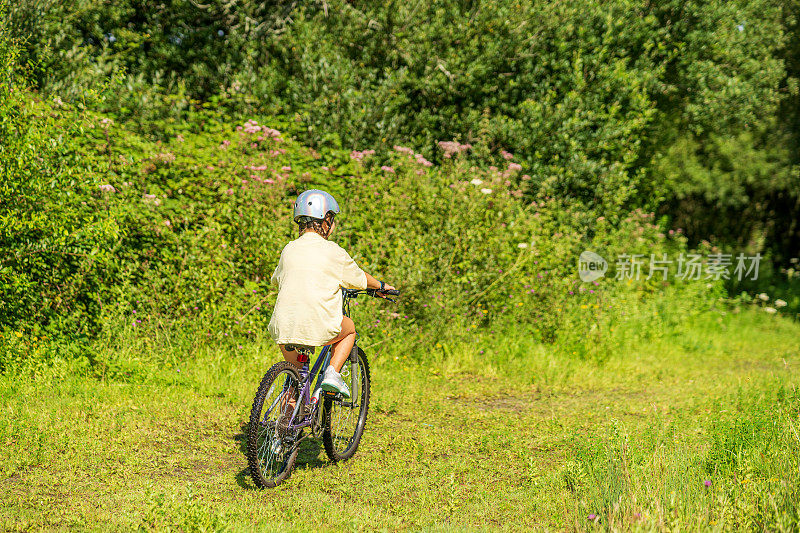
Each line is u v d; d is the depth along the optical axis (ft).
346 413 22.13
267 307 32.73
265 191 34.83
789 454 18.58
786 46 64.85
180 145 37.17
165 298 31.04
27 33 38.52
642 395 32.24
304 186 39.09
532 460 20.34
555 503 17.94
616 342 40.57
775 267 84.33
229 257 32.78
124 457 20.58
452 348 36.11
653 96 57.57
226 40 52.44
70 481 18.56
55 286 29.99
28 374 26.48
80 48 43.11
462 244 39.42
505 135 49.47
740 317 55.06
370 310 34.24
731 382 34.96
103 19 49.08
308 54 48.32
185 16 53.16
